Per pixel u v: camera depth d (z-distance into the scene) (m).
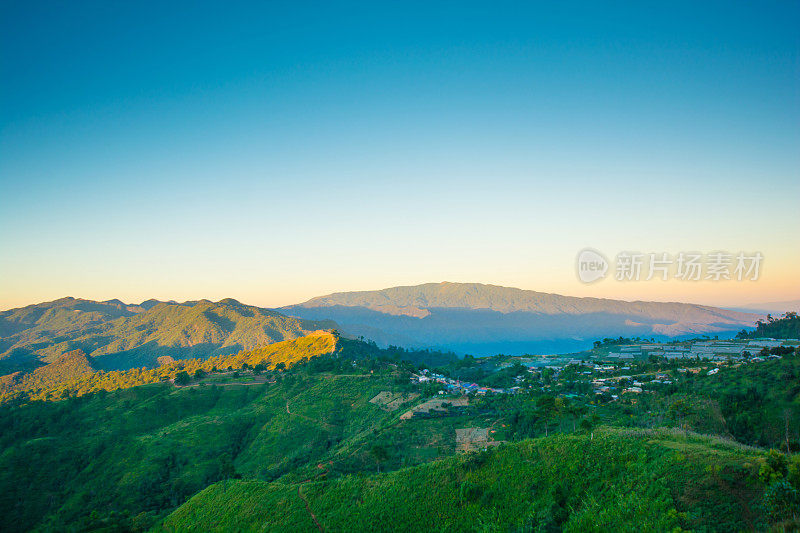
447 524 69.25
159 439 187.25
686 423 107.19
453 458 83.31
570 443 74.00
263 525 85.81
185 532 96.88
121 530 113.12
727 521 46.38
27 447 175.12
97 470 169.88
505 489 70.62
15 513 145.62
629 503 55.72
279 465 154.75
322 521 80.50
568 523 58.53
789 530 41.69
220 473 159.50
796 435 97.44
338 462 126.88
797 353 156.38
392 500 77.94
